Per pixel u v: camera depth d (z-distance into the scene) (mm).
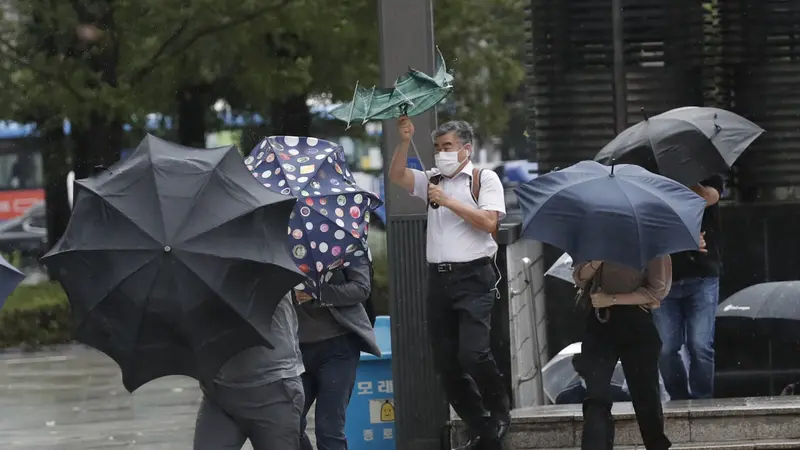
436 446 20500
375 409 20922
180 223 12906
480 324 18172
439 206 18359
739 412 19531
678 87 30406
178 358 13281
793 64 30188
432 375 20516
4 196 69688
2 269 14594
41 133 48844
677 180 19469
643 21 30406
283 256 13281
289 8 42281
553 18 30719
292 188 16484
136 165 13547
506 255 20078
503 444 19109
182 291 12766
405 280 20578
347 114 17172
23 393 32000
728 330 24453
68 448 24375
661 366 21859
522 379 21969
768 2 30141
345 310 17203
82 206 13430
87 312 13109
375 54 44125
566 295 28797
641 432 17156
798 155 30125
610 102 30625
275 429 14031
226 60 43125
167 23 42938
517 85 44406
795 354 28672
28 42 43094
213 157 13688
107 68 43500
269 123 47375
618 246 15570
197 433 14289
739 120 20109
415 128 20500
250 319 12992
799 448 19234
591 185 15977
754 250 30219
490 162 49938
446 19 45344
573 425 19516
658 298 16469
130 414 28375
